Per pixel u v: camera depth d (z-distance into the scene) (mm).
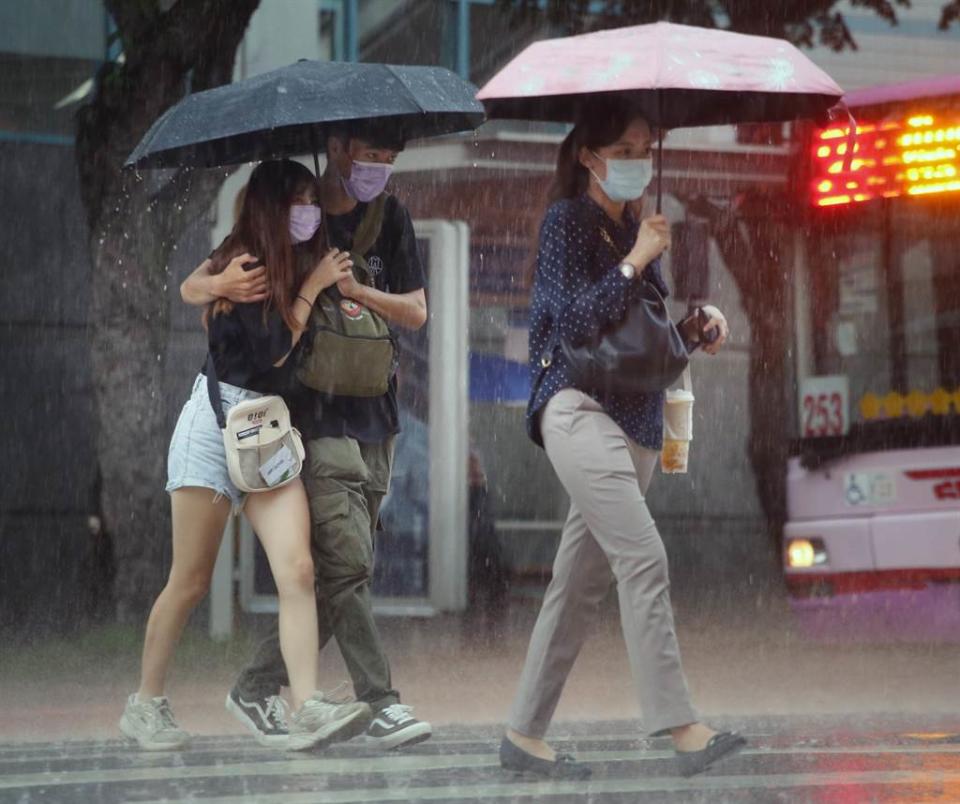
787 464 33906
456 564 36469
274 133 17328
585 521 14133
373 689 16656
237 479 15977
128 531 35000
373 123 16688
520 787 13961
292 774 14984
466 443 36531
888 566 32375
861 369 33625
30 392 44719
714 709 23547
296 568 16156
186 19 34375
